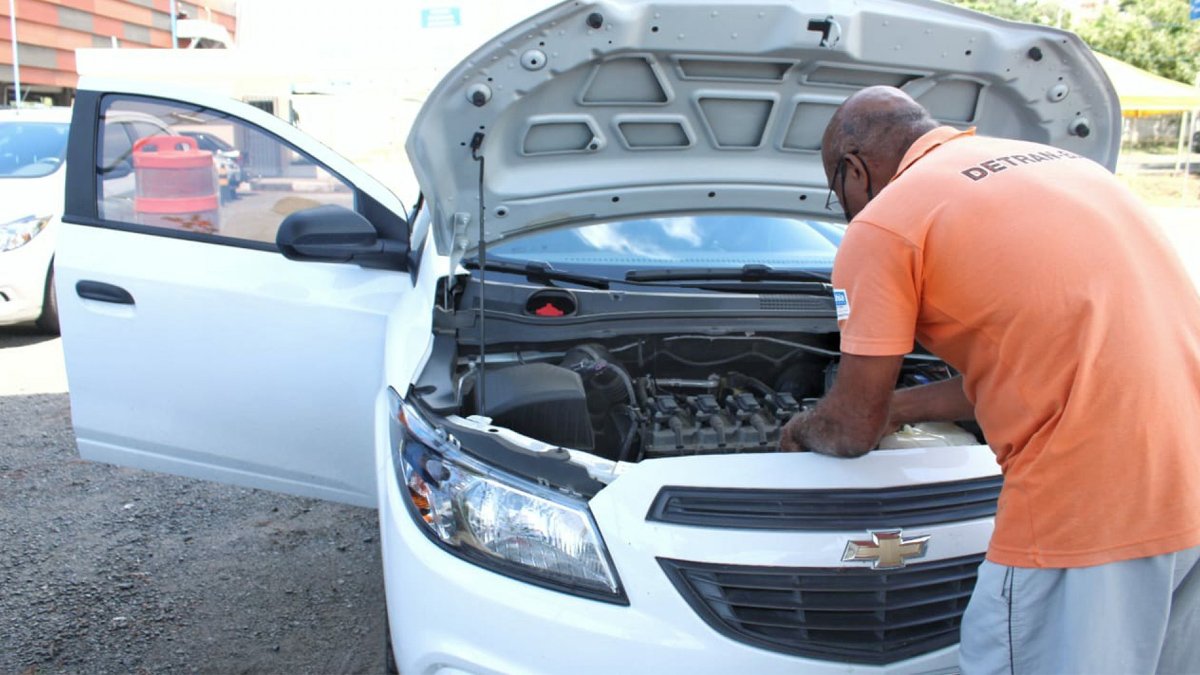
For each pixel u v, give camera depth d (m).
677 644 1.69
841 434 1.78
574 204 2.68
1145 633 1.55
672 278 2.80
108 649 2.85
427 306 2.53
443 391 2.12
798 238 3.12
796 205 2.84
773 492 1.80
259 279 2.83
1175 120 30.19
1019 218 1.53
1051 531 1.54
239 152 2.89
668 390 2.71
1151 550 1.51
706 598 1.72
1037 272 1.50
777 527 1.76
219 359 2.87
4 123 7.05
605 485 1.80
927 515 1.83
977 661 1.68
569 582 1.74
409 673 1.83
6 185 6.41
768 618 1.74
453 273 2.57
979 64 2.38
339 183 2.90
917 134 1.78
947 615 1.83
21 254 6.21
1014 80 2.42
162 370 2.92
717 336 2.67
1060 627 1.56
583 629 1.70
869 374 1.65
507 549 1.77
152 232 2.91
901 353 1.63
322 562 3.45
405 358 2.36
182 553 3.49
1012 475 1.59
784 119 2.60
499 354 2.57
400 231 2.86
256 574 3.35
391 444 2.07
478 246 2.67
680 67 2.41
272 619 3.05
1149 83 17.27
